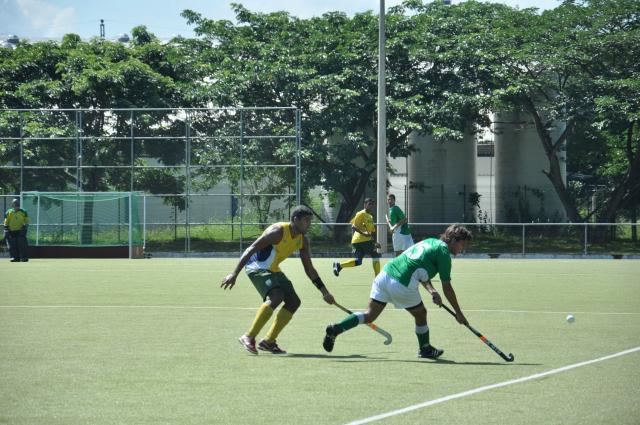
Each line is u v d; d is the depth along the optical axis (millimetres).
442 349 18656
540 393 13680
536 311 26875
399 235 40562
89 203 63969
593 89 70938
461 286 36625
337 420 11797
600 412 12305
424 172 83750
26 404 12852
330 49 74875
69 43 79875
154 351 18312
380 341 19953
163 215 65625
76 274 44219
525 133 82625
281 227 18031
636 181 74625
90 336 20797
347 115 70375
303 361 16969
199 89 72562
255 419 11867
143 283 38031
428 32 74812
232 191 65062
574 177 95938
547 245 70312
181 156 65312
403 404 12844
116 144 65500
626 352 18234
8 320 24219
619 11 71438
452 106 70312
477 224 63375
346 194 73500
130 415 12117
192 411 12375
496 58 71562
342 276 42594
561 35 72000
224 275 43250
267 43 76812
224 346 19109
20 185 65875
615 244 70250
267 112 64812
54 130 65438
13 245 57594
